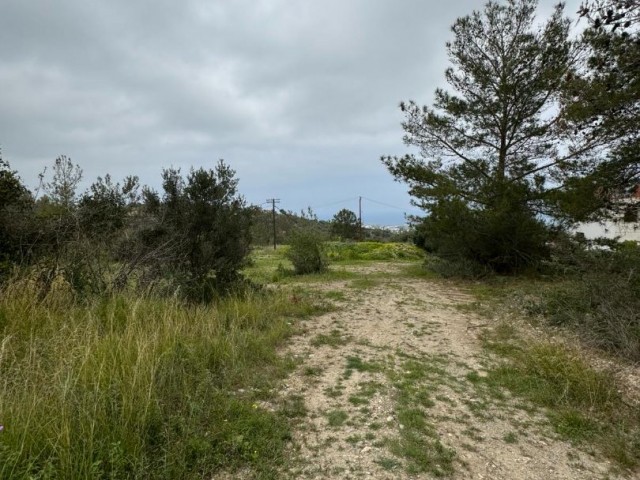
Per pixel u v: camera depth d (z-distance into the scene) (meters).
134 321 4.74
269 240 45.09
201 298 7.09
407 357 5.33
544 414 3.89
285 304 7.67
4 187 6.22
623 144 8.31
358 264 17.55
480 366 5.08
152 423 3.02
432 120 12.69
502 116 12.22
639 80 6.68
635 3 5.07
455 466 3.01
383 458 3.05
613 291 6.39
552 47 11.02
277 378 4.44
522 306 7.75
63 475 2.32
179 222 7.57
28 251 6.20
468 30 11.76
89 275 6.27
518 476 2.96
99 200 7.13
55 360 3.62
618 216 9.80
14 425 2.57
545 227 10.95
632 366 5.00
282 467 2.88
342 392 4.18
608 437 3.50
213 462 2.79
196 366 4.15
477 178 12.19
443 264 12.98
